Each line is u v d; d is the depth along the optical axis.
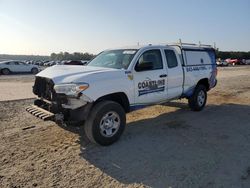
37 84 5.69
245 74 26.50
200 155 4.75
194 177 3.93
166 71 6.86
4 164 4.41
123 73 5.64
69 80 4.94
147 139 5.64
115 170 4.19
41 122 6.99
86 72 5.29
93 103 5.16
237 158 4.61
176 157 4.66
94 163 4.45
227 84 16.23
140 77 6.04
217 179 3.86
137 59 6.05
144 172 4.11
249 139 5.62
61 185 3.73
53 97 5.07
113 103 5.27
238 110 8.59
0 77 24.31
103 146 5.21
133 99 5.91
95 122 5.02
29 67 31.83
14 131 6.21
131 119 7.43
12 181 3.85
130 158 4.64
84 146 5.22
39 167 4.30
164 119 7.39
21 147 5.17
